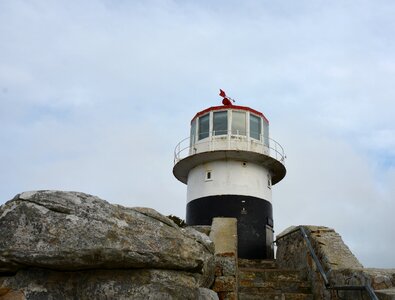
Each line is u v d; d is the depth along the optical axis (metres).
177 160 15.98
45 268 4.48
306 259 9.55
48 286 4.48
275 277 9.66
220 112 15.90
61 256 4.25
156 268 4.74
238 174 14.97
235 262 7.88
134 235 4.62
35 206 4.43
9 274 4.55
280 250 12.24
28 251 4.22
